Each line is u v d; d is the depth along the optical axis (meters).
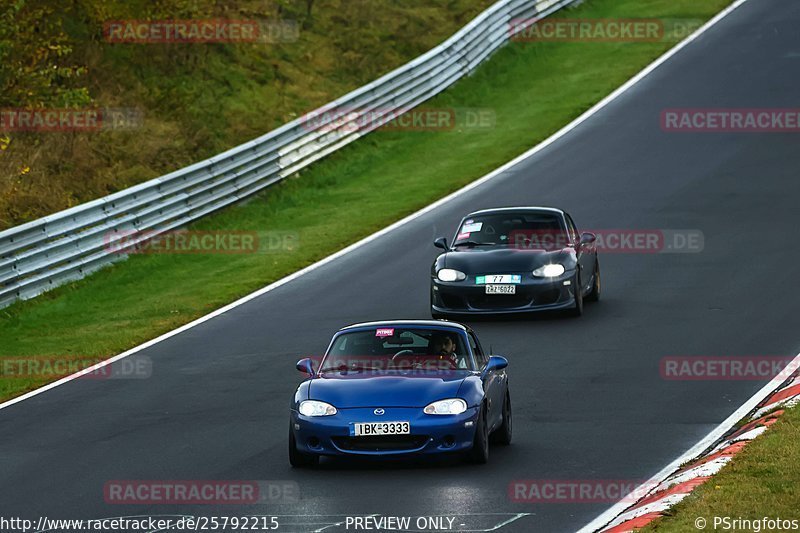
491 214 71.75
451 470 38.88
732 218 90.25
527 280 65.38
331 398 39.69
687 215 91.94
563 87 141.75
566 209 96.75
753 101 127.62
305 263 87.94
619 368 54.66
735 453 36.59
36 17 118.19
